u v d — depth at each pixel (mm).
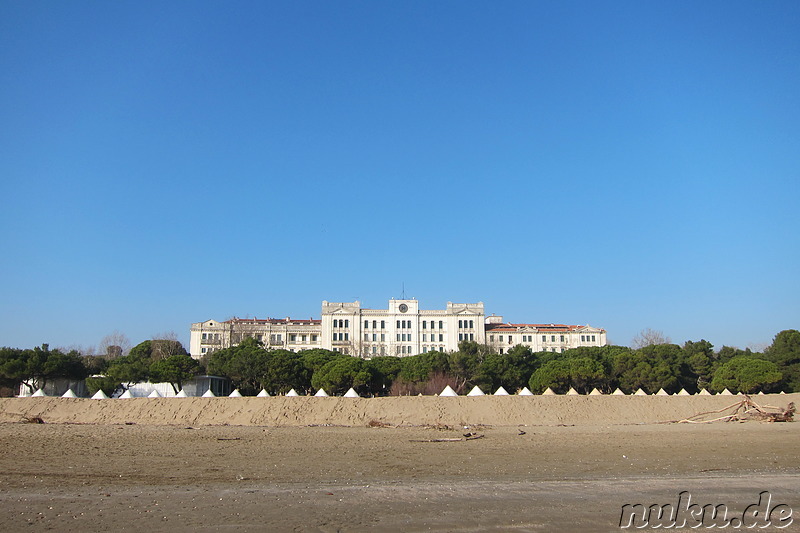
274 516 22078
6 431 48562
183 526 20703
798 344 104250
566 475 31688
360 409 63844
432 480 29844
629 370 105875
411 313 191875
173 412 63156
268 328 189625
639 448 42625
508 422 61406
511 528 21250
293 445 42844
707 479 30703
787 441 46656
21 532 19688
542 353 132000
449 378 102812
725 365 98812
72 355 102250
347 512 22781
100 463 33938
